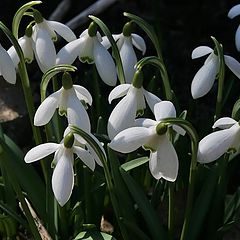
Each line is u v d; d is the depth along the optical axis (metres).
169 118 1.93
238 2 4.60
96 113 2.97
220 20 4.56
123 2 4.68
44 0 4.36
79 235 2.46
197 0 4.57
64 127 3.07
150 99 2.19
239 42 2.66
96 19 2.35
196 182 2.64
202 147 2.03
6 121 3.33
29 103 2.47
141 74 2.15
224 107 3.72
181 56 4.30
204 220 2.63
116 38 2.57
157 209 2.87
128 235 2.52
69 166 2.04
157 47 2.56
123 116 2.12
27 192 2.59
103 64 2.36
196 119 3.66
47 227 2.62
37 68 3.96
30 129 3.46
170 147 1.97
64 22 4.30
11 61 2.26
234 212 2.70
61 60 2.37
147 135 1.96
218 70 2.42
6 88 3.52
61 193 2.01
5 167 2.45
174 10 4.61
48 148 2.06
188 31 4.53
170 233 2.43
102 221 2.92
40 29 2.41
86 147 2.24
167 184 2.70
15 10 4.29
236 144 2.05
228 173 2.70
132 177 2.51
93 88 3.11
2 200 2.84
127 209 2.46
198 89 2.40
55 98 2.15
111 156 2.37
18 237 2.92
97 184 2.58
